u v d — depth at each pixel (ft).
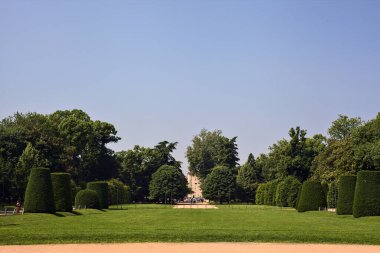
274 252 82.79
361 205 170.60
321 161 329.52
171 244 91.66
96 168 408.26
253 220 160.25
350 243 95.04
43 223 138.41
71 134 364.17
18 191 270.87
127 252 82.28
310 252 83.46
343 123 366.63
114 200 353.31
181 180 437.58
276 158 433.48
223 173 440.45
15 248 86.43
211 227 122.01
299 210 233.76
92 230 108.68
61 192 202.80
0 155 270.05
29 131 296.71
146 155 479.41
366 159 254.68
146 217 177.58
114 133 426.51
